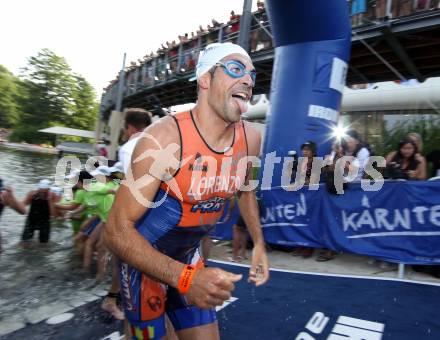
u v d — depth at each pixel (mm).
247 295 3242
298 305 3006
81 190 4398
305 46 4934
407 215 3561
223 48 1293
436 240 3426
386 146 7582
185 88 12250
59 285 3496
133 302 1490
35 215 4867
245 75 1280
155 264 1132
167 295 1629
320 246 4082
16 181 10703
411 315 2768
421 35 6230
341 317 2762
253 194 1766
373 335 2471
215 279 1071
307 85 4895
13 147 36156
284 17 4848
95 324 2701
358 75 9328
